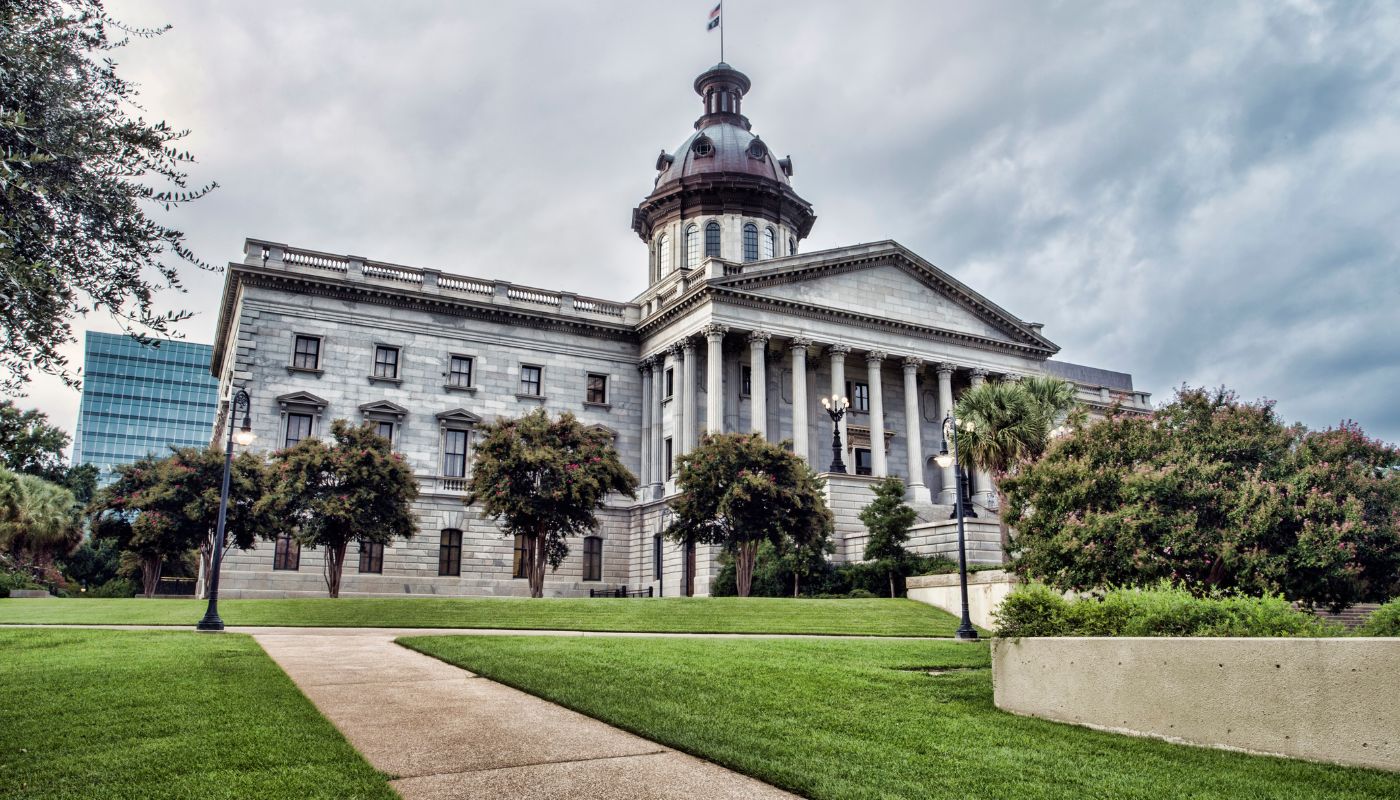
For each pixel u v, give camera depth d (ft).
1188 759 32.35
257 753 29.96
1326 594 73.36
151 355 631.15
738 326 176.24
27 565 185.37
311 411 168.14
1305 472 75.15
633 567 187.32
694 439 178.50
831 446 191.62
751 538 133.08
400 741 32.96
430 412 177.78
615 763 30.50
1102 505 83.05
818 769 29.86
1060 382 147.54
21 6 28.99
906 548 150.30
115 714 36.29
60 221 29.32
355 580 165.27
